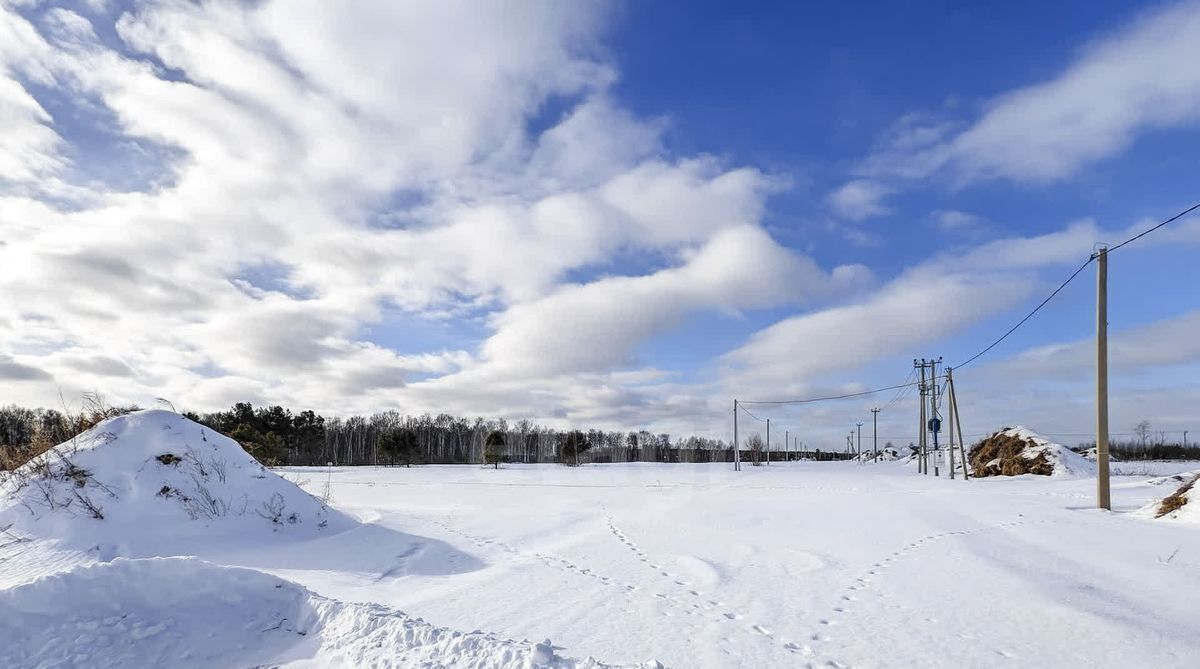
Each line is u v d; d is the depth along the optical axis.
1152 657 5.70
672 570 9.54
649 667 4.91
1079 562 10.13
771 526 14.54
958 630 6.50
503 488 27.86
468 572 9.44
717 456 123.69
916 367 49.78
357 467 59.34
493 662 4.87
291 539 11.71
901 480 35.28
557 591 8.16
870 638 6.23
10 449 13.22
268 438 50.72
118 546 10.11
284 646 5.73
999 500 20.84
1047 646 5.98
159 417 13.27
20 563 9.38
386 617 5.68
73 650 5.33
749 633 6.38
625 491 25.75
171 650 5.55
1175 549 11.25
